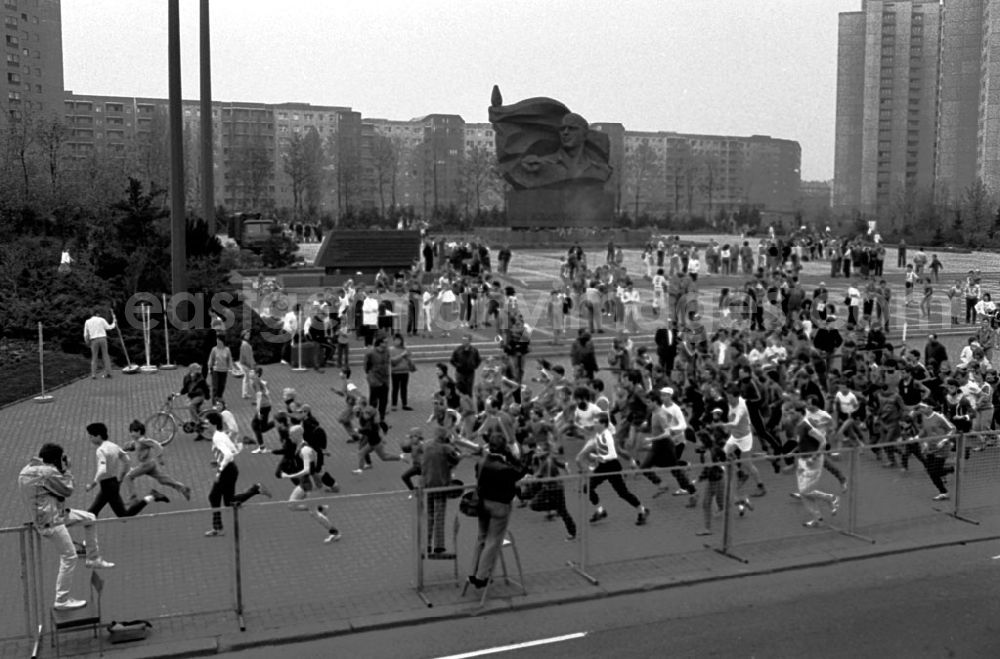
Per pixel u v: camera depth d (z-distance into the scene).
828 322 27.59
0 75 119.12
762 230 110.06
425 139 172.50
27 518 15.16
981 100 124.69
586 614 11.72
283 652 10.60
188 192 82.31
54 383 26.20
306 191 160.00
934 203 111.19
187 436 21.03
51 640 10.65
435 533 12.41
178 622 11.27
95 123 161.50
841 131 149.50
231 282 36.59
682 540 13.75
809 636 10.92
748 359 23.09
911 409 19.20
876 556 14.01
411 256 47.56
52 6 126.19
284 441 16.02
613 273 41.75
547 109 69.44
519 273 51.25
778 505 14.56
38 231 54.12
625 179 178.00
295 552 11.72
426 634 11.09
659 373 21.77
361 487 17.06
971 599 12.17
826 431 16.41
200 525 11.24
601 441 14.95
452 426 18.27
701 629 11.16
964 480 15.94
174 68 29.75
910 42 143.12
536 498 12.86
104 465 13.59
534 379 27.70
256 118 162.25
